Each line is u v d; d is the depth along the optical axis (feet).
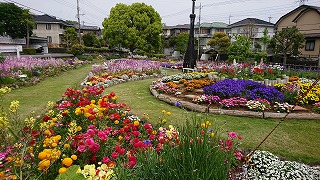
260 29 99.76
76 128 7.26
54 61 39.09
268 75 28.58
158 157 5.42
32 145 6.41
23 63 30.66
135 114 14.84
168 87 22.22
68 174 3.95
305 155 9.88
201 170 4.66
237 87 19.30
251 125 13.56
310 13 65.92
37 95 20.49
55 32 122.21
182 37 103.81
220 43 82.38
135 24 85.81
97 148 6.15
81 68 49.80
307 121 14.73
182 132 5.82
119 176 4.57
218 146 5.46
